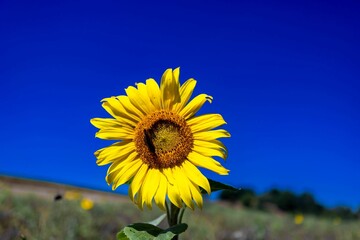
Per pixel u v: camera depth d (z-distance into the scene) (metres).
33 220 1.04
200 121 0.44
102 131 0.44
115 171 0.43
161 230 0.41
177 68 0.45
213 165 0.43
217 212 2.16
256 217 2.16
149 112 0.44
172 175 0.43
